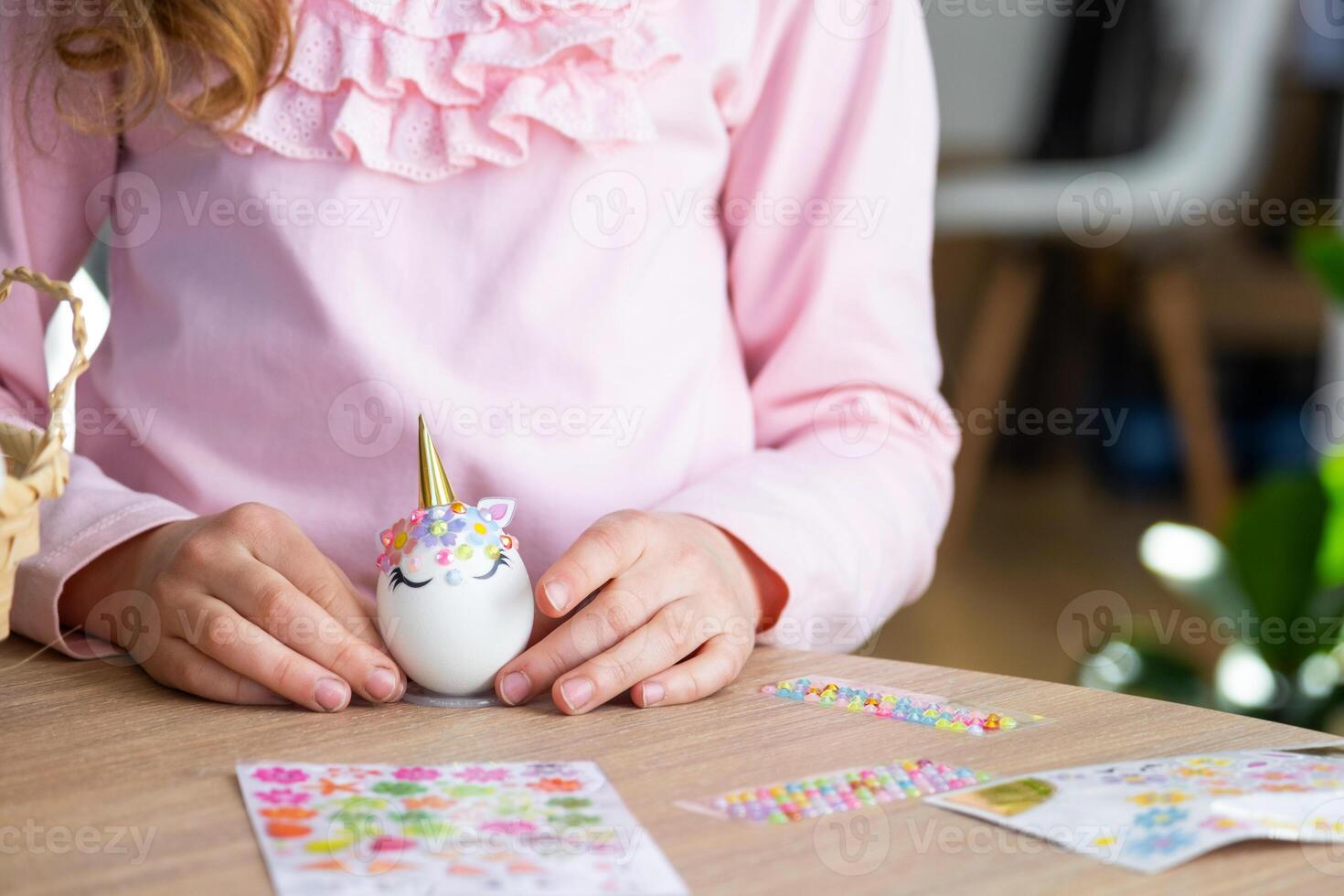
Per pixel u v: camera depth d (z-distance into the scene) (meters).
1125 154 2.74
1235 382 2.94
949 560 2.67
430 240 0.89
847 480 0.91
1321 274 1.71
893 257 0.95
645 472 0.90
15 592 0.83
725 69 0.92
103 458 0.92
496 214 0.89
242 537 0.80
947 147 3.44
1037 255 2.75
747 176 0.96
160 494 0.91
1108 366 3.18
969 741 0.75
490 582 0.78
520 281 0.89
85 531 0.83
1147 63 2.69
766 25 0.94
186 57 0.88
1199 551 1.55
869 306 0.95
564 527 0.90
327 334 0.88
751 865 0.67
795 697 0.79
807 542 0.86
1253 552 1.51
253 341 0.89
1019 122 3.40
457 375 0.89
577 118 0.88
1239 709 1.52
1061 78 2.89
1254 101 2.55
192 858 0.67
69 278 0.95
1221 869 0.67
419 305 0.89
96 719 0.77
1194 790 0.70
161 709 0.78
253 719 0.77
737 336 0.98
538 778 0.72
